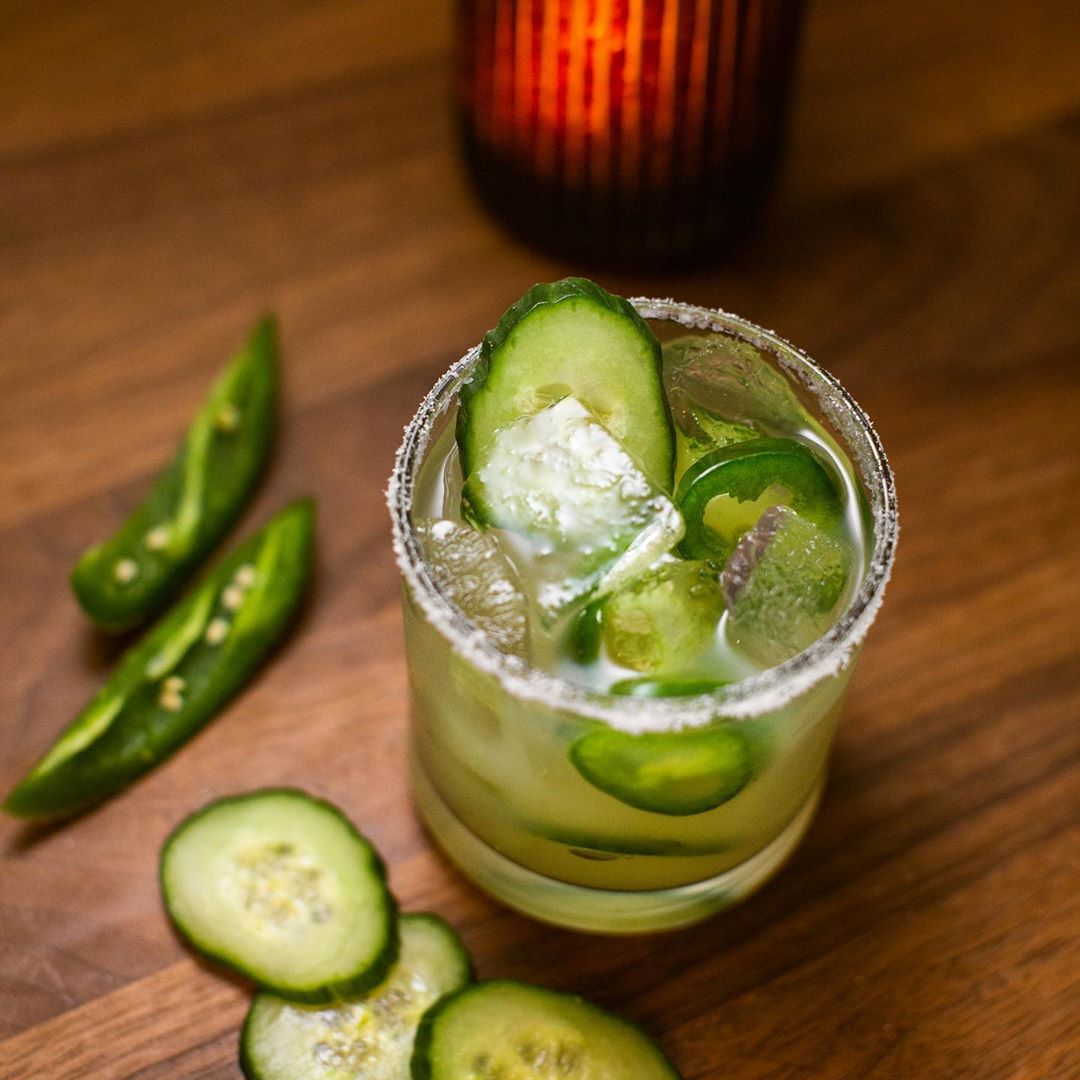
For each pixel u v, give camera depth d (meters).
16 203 0.63
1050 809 0.54
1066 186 0.64
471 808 0.51
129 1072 0.50
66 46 0.66
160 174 0.64
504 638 0.48
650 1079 0.50
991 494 0.58
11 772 0.54
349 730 0.55
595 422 0.49
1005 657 0.56
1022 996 0.51
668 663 0.48
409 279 0.62
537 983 0.51
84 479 0.58
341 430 0.59
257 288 0.61
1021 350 0.61
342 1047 0.50
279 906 0.52
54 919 0.52
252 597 0.55
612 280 0.62
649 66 0.57
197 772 0.54
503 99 0.59
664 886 0.52
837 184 0.64
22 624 0.56
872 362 0.60
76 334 0.60
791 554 0.48
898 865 0.53
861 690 0.55
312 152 0.64
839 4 0.68
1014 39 0.68
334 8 0.67
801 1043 0.51
